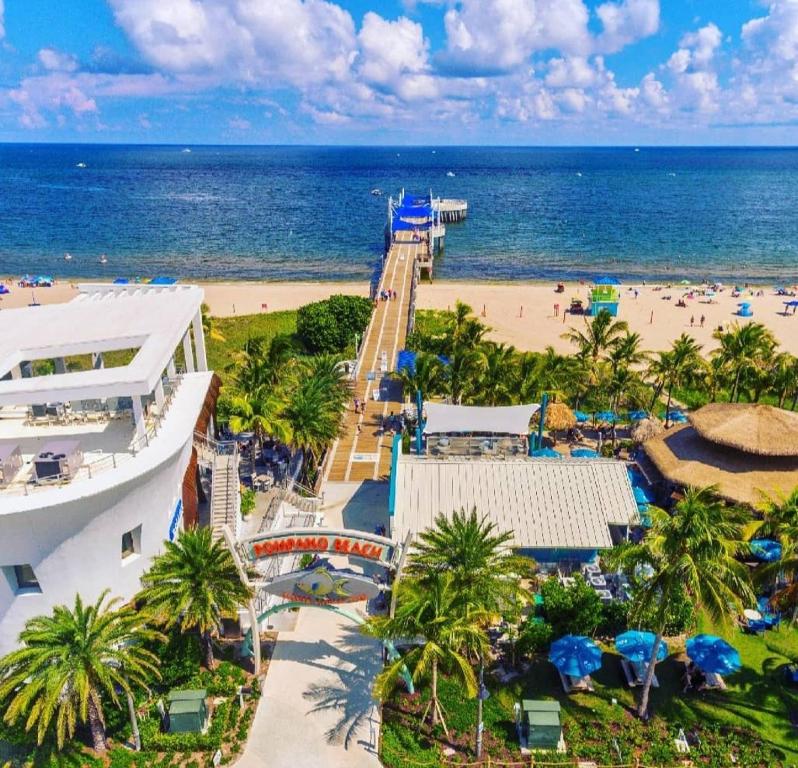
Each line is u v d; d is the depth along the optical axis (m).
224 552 29.25
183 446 34.19
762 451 41.09
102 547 30.38
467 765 27.09
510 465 40.88
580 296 108.50
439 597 26.48
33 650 24.12
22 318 41.53
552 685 31.38
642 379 58.25
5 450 30.55
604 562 33.38
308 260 141.25
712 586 25.62
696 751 27.86
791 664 32.56
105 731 28.19
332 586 29.97
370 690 30.56
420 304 102.06
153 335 37.66
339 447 53.19
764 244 155.62
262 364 51.50
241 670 31.73
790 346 83.12
